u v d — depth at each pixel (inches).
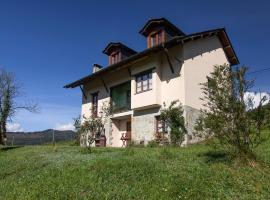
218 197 323.6
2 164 611.8
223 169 406.0
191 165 432.5
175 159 479.8
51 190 367.9
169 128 849.5
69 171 436.5
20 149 901.8
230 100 420.2
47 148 827.4
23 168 535.8
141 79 960.9
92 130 731.4
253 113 426.0
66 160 527.2
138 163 440.8
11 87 1285.7
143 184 364.2
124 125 1098.7
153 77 912.3
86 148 679.1
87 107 1232.2
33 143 1582.2
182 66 864.9
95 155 562.9
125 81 1055.6
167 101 888.9
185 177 377.4
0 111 1208.8
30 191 375.9
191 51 895.7
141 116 963.3
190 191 337.1
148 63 936.3
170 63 894.4
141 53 892.0
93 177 397.4
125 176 396.2
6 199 358.6
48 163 532.4
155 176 386.3
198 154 514.9
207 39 962.1
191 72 878.4
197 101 875.4
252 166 410.6
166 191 339.0
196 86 884.6
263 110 425.7
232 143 426.3
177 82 871.1
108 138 1080.2
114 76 1110.4
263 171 393.7
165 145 822.5
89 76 1138.0
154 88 902.4
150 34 1006.4
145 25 995.3
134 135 973.8
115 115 1065.5
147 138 926.4
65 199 339.9
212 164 432.8
